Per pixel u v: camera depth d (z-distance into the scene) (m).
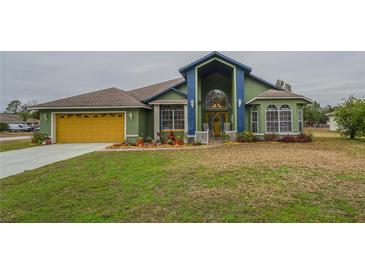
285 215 4.18
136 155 10.98
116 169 7.90
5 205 4.89
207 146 14.23
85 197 5.24
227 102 21.34
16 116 61.25
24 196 5.38
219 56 17.00
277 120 17.55
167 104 18.52
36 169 8.24
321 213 4.23
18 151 13.37
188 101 17.12
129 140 17.28
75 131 18.06
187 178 6.54
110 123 17.89
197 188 5.63
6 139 24.31
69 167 8.43
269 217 4.11
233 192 5.29
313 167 7.65
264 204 4.62
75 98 18.84
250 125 18.78
